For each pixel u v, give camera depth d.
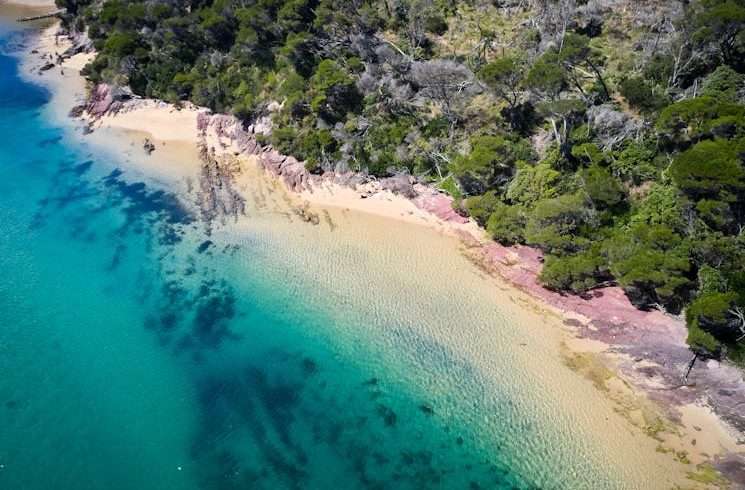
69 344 43.75
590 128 50.31
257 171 62.38
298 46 67.38
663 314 40.06
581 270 41.81
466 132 56.84
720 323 35.59
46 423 37.84
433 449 34.97
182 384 40.25
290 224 54.19
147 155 67.38
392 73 63.50
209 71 74.62
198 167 64.44
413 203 54.00
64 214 57.97
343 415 37.47
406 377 39.28
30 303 47.59
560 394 36.78
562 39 58.03
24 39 103.06
